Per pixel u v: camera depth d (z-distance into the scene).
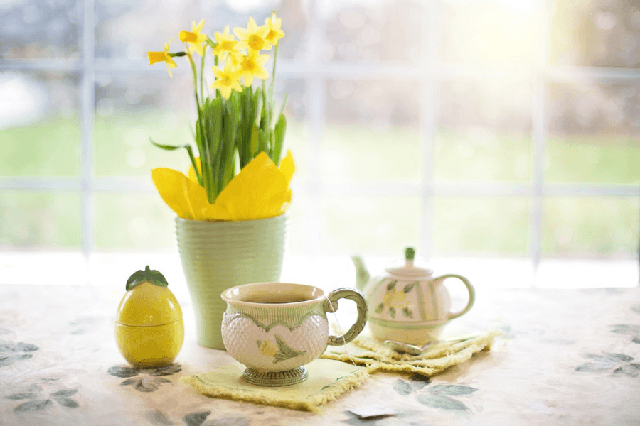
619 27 8.23
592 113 9.92
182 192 0.83
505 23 10.46
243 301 0.74
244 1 5.79
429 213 1.57
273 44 0.82
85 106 1.54
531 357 0.82
